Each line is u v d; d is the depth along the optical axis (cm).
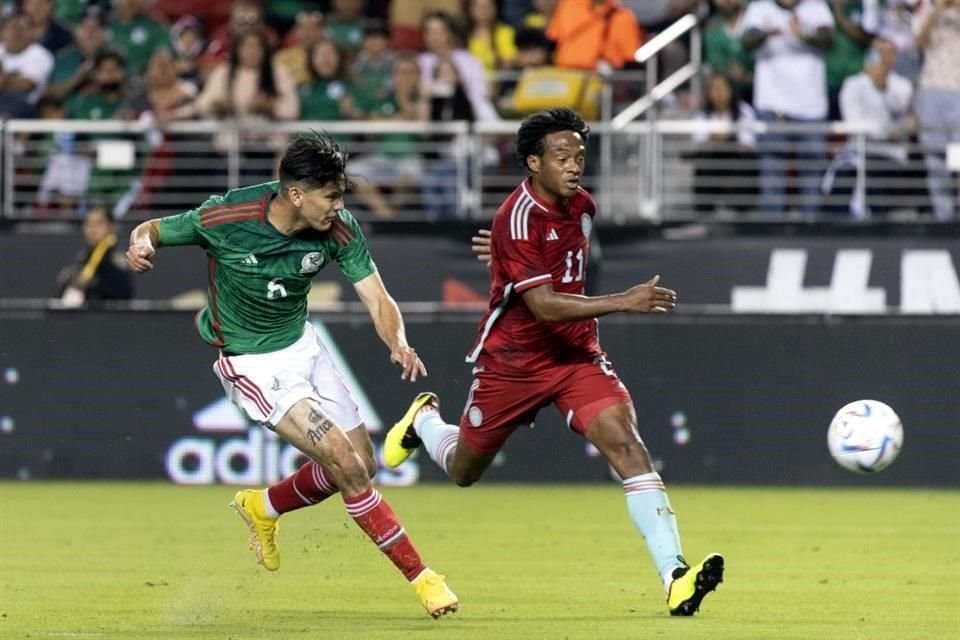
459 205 6203
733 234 5950
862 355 5488
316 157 2566
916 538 4084
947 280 5900
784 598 2972
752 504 4988
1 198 6284
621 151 6412
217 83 6328
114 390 5597
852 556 3709
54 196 6322
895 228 5919
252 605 2847
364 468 2614
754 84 6138
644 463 2738
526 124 2780
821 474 5497
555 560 3594
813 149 5991
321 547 3975
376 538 2588
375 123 6103
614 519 4522
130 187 6325
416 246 6003
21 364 5622
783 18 6088
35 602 2861
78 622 2592
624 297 2667
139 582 3181
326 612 2748
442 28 6281
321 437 2617
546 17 6469
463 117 6247
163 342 5584
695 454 5538
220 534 4081
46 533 4103
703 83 6275
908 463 5478
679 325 5534
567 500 5094
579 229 2823
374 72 6369
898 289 5919
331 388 2812
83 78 6512
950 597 2994
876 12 6144
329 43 6328
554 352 2877
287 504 2900
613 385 2841
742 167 6041
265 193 2675
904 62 6131
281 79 6316
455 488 5506
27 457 5619
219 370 2791
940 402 5459
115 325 5594
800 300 5944
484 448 3034
